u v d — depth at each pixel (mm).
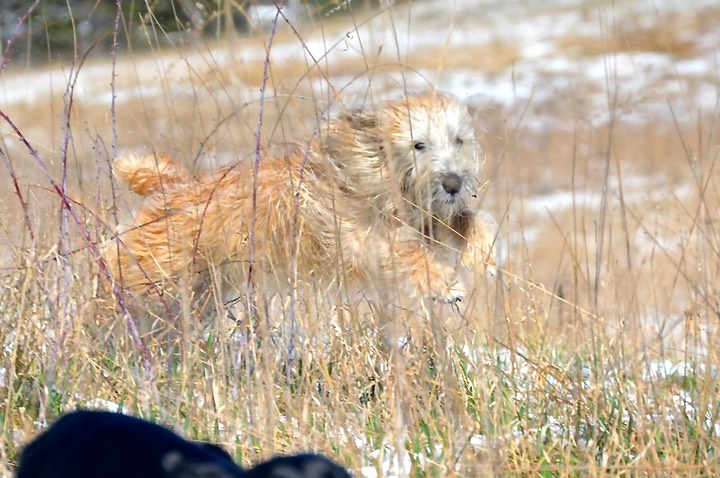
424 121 17609
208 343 16109
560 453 13062
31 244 14898
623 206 16562
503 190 25500
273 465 7480
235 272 16453
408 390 12766
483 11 104875
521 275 18375
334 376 14203
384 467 12977
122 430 8344
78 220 15289
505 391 14203
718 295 16344
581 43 85750
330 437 13086
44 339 14742
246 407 13656
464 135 18422
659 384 14398
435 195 17359
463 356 14570
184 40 16672
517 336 15188
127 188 18500
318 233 16891
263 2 16062
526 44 88188
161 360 14805
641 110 27484
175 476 7922
